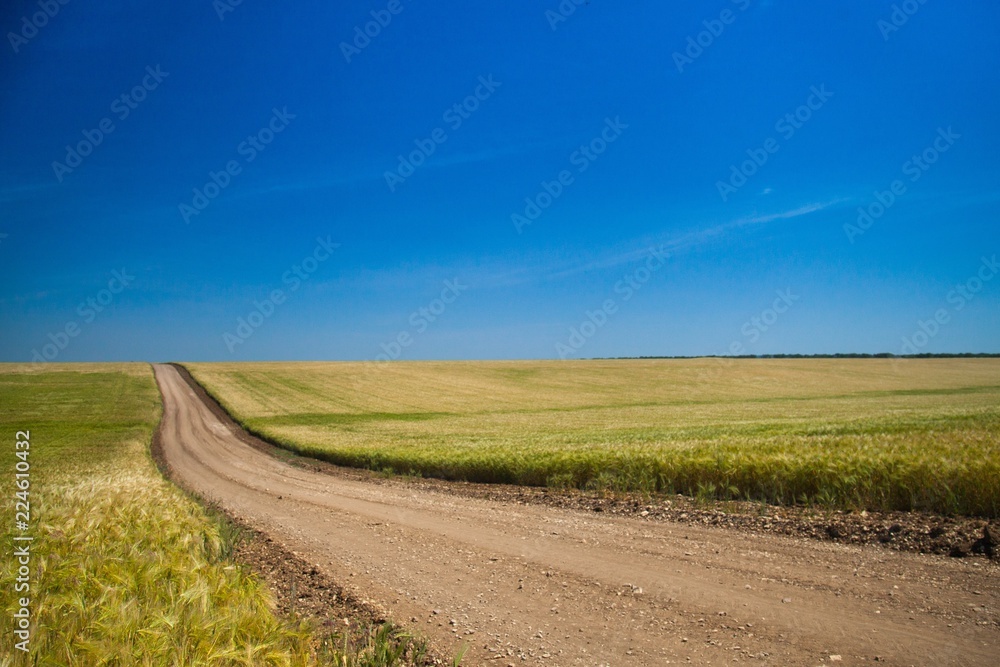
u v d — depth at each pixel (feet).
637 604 19.17
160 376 270.26
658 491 41.73
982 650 14.33
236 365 322.96
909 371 276.41
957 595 18.11
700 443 56.65
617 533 30.04
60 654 11.48
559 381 242.37
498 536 30.83
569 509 38.04
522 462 52.21
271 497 51.39
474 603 20.22
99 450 97.50
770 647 15.21
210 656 11.39
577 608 19.17
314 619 18.90
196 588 14.21
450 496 47.26
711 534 28.45
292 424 139.33
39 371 288.51
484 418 141.69
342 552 28.86
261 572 25.58
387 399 191.31
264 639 13.12
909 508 29.99
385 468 68.54
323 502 46.93
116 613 12.74
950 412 103.81
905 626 16.01
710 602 18.90
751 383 231.50
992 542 22.40
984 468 27.91
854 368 287.89
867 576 20.49
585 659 15.26
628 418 131.44
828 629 16.12
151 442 119.24
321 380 246.06
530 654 15.74
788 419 109.09
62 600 13.12
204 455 98.89
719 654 15.02
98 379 255.70
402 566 25.62
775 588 19.89
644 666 14.65
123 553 19.01
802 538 26.40
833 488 33.30
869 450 41.55
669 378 248.93
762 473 36.58
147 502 29.19
